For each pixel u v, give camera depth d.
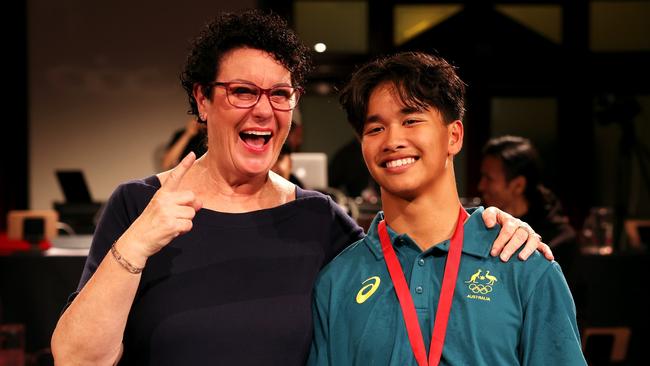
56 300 3.85
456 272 1.48
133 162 7.25
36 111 7.18
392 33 7.35
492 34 7.42
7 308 3.85
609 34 7.50
